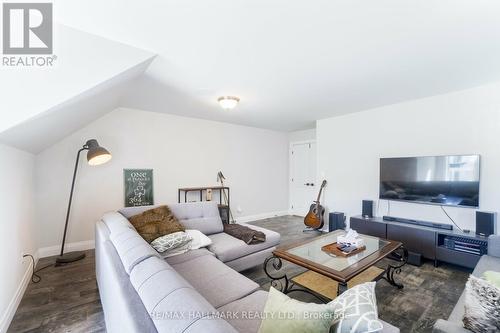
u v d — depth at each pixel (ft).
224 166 16.53
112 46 6.05
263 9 4.95
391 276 8.04
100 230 6.65
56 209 10.66
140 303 3.10
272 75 8.39
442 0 4.66
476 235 8.84
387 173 11.80
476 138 9.62
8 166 6.42
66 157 10.90
